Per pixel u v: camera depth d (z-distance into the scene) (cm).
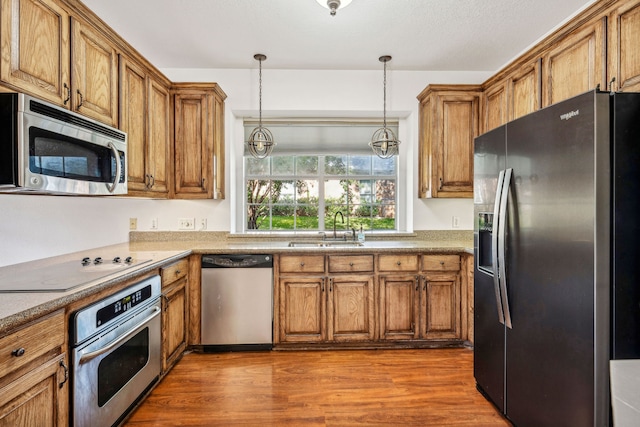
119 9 212
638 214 114
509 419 165
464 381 215
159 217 304
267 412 183
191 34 244
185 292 248
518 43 258
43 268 174
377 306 263
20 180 124
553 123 131
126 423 173
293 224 339
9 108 123
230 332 257
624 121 115
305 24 231
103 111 192
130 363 171
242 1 205
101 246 258
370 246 269
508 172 158
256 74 306
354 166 340
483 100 279
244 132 332
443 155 280
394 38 250
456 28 236
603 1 161
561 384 129
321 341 261
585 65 175
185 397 197
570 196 124
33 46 143
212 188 276
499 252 159
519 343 154
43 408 116
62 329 125
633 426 109
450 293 266
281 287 259
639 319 114
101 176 173
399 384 212
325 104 309
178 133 274
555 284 131
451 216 319
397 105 313
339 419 177
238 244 284
